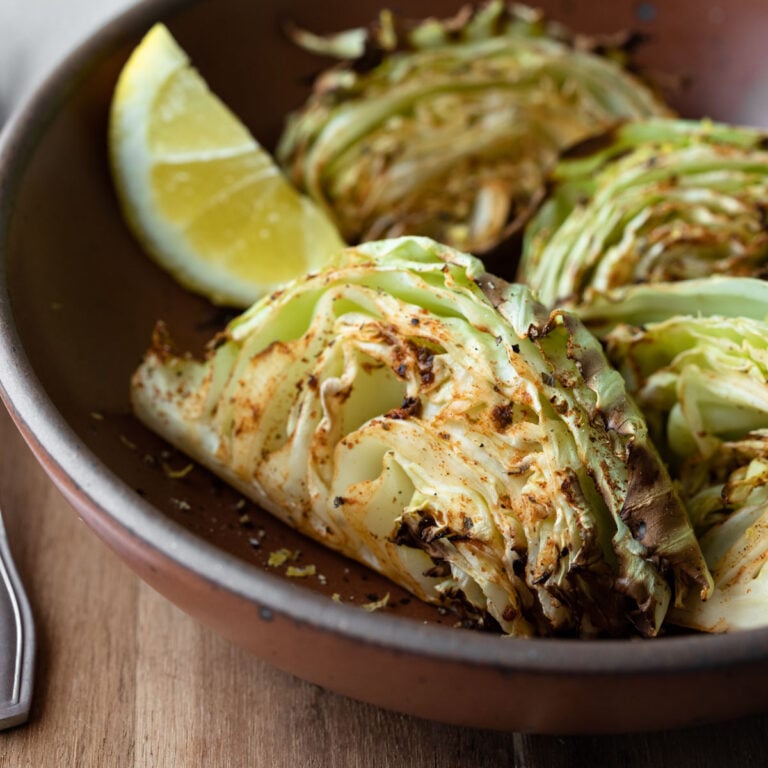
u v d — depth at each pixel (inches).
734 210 15.4
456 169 17.0
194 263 15.8
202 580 11.5
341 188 17.0
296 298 13.7
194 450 14.2
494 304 13.1
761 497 13.3
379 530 13.4
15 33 19.9
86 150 15.6
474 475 13.0
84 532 14.7
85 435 13.6
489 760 12.9
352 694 12.0
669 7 17.3
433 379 13.1
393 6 17.4
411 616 13.3
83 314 14.8
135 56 15.9
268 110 17.2
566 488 12.6
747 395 13.6
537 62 16.9
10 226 14.0
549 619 12.9
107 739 13.0
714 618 12.9
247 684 13.4
